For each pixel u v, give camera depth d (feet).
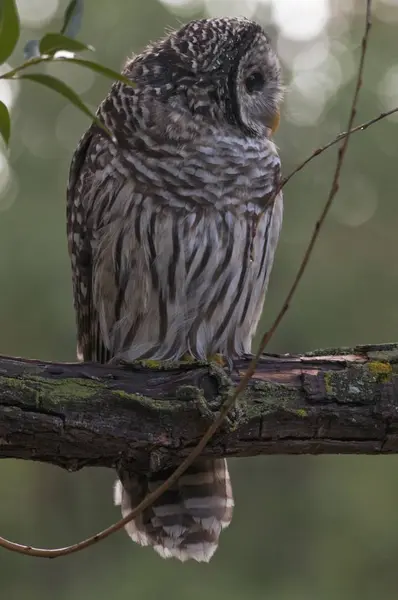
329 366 26.12
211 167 30.73
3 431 23.88
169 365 25.09
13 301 64.69
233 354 32.86
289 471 71.77
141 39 70.13
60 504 74.49
